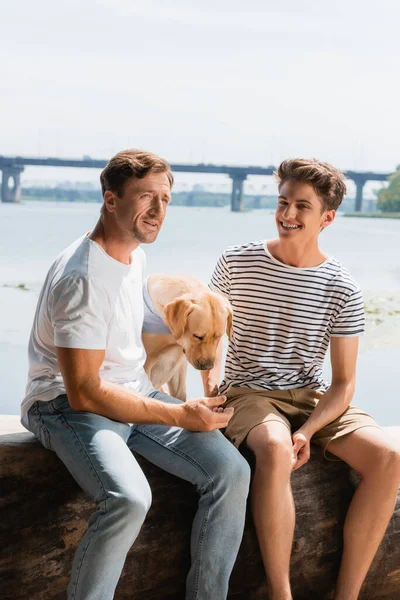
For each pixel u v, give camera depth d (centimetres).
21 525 185
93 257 183
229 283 229
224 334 226
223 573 186
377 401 381
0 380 378
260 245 227
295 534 211
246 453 202
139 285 200
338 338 218
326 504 215
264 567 200
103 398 178
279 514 192
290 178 215
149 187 182
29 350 198
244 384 225
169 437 192
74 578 168
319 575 218
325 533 215
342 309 218
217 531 183
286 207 215
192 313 209
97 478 169
